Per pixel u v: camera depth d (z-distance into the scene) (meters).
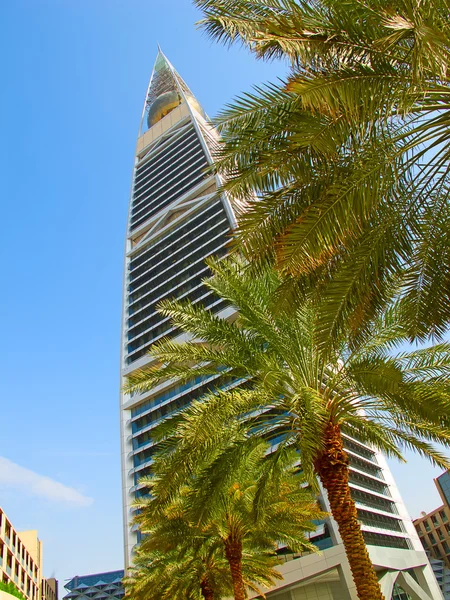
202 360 14.16
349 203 7.71
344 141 7.47
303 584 43.38
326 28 6.89
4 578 52.66
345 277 8.72
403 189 8.30
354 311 9.07
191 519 12.58
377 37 6.77
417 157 7.89
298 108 8.09
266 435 14.41
